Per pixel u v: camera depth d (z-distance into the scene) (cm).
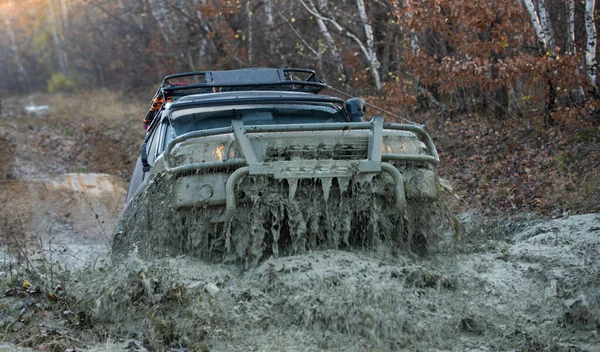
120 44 5119
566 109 1753
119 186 2070
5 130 3416
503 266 868
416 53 1984
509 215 1329
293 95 1113
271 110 1075
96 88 5306
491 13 1812
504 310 732
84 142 3297
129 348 660
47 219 1770
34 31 7600
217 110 1068
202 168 846
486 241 1032
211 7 3184
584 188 1364
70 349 645
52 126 3656
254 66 3209
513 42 1959
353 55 2588
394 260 853
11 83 7069
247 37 3384
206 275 809
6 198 1859
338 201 862
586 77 1794
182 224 874
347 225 855
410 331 672
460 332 687
